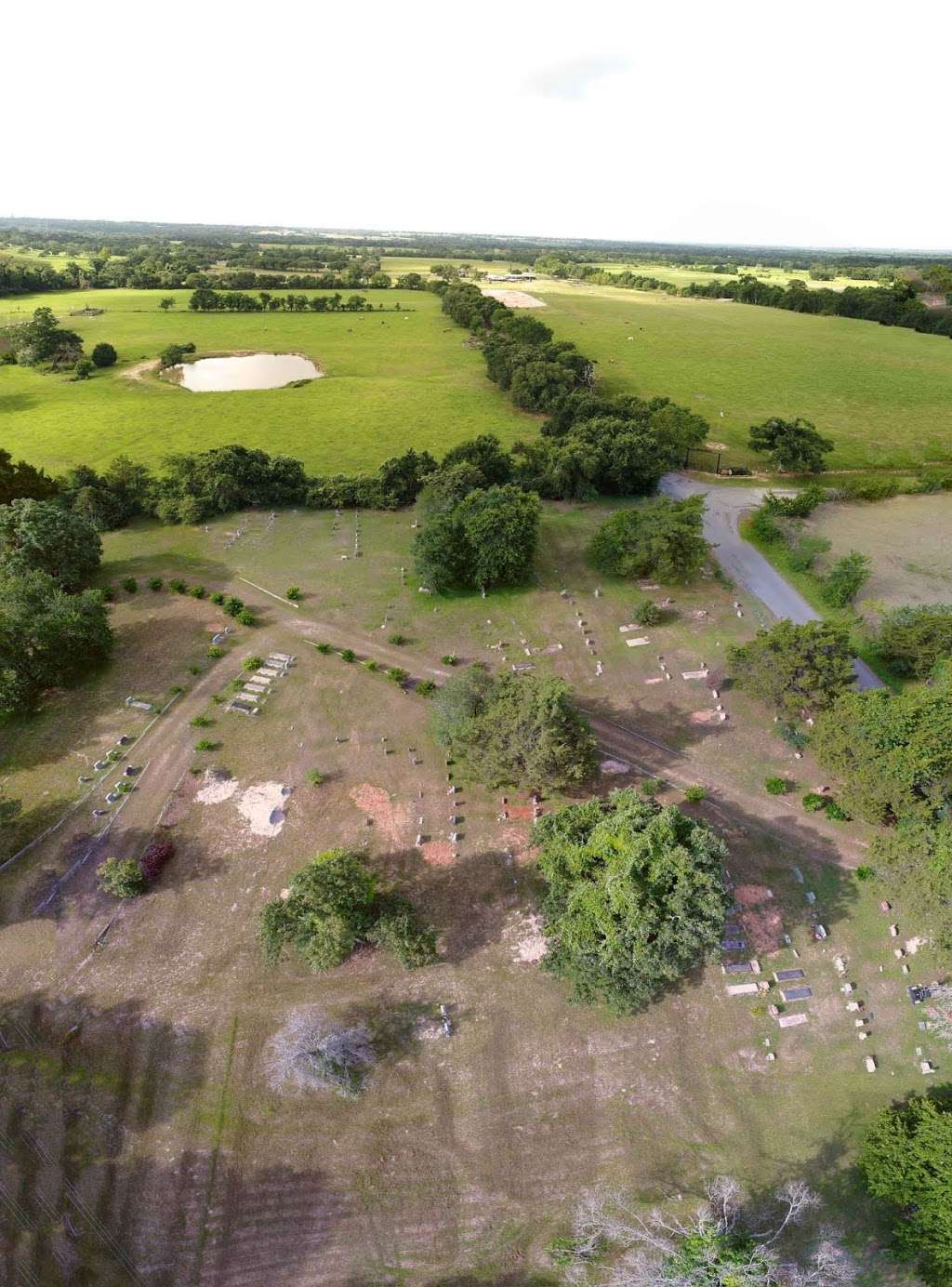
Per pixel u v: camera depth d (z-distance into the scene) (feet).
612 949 102.73
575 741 143.23
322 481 291.58
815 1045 110.73
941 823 119.14
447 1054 110.11
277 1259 91.04
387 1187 96.94
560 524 272.92
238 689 182.39
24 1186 96.43
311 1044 106.11
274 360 518.78
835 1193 95.71
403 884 133.69
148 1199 95.66
